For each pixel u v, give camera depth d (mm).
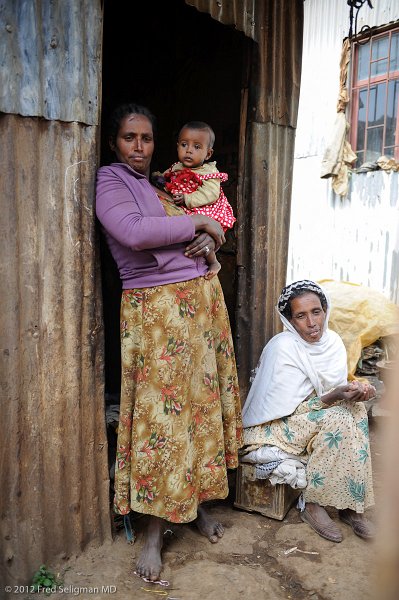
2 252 1752
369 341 4281
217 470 2256
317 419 2375
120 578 2053
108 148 3475
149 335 2021
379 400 3832
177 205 2275
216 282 2271
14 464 1865
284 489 2496
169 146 3473
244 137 2738
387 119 6234
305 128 7027
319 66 6754
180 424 2051
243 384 2922
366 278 6465
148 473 2061
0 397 1806
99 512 2182
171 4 3203
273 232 2914
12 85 1688
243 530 2438
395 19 5926
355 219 6547
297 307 2508
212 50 3094
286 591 2055
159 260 1979
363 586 2074
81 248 1948
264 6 2600
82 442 2059
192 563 2184
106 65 3404
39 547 1977
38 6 1722
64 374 1963
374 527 2398
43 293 1875
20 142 1751
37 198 1815
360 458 2350
